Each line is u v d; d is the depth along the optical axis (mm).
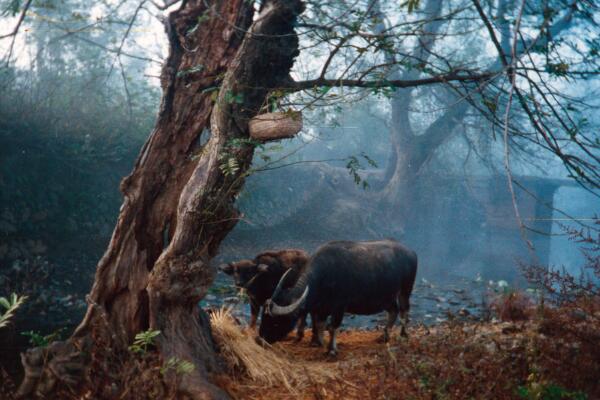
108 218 13188
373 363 5078
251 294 6598
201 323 5086
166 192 4977
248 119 4711
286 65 4742
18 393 4230
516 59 2676
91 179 13258
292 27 4629
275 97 4535
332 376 4867
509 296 7992
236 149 4660
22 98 12211
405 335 6430
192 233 4730
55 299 9359
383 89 4238
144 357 4477
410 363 4594
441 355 4840
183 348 4652
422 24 3914
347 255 6090
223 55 4906
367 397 4426
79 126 13172
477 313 10164
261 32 4508
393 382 4406
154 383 4324
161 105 4961
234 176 4738
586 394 4035
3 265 10328
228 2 4840
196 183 4699
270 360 5188
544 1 3498
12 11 4508
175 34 4945
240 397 4555
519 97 3312
